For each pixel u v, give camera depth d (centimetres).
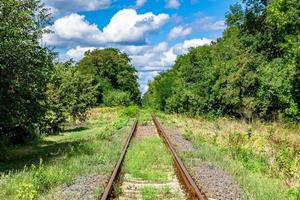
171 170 1472
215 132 2570
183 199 1050
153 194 1076
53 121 3059
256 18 4084
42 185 1134
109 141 2342
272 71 3494
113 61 11012
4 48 1585
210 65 4816
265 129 2681
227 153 1886
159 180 1283
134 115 5550
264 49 4044
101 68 10850
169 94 7694
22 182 1115
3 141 2042
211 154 1777
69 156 1742
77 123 4312
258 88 3550
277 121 3347
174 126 3616
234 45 4428
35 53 1755
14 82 1684
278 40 3900
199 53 5484
